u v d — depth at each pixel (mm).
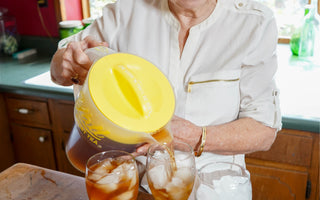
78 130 708
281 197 1473
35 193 773
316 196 1430
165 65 1063
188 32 1041
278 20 2021
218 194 572
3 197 762
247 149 1006
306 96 1437
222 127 986
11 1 2180
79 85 836
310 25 1760
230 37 1020
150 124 623
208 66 1036
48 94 1646
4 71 1912
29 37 2223
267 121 1008
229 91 1028
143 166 958
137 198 759
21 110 1788
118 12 1115
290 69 1702
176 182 643
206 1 985
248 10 1018
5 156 1921
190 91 1040
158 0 1080
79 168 772
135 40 1085
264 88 1036
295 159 1393
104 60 661
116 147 663
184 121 958
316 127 1280
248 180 600
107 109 609
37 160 1925
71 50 782
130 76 644
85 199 755
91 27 1175
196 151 979
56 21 2135
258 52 1016
